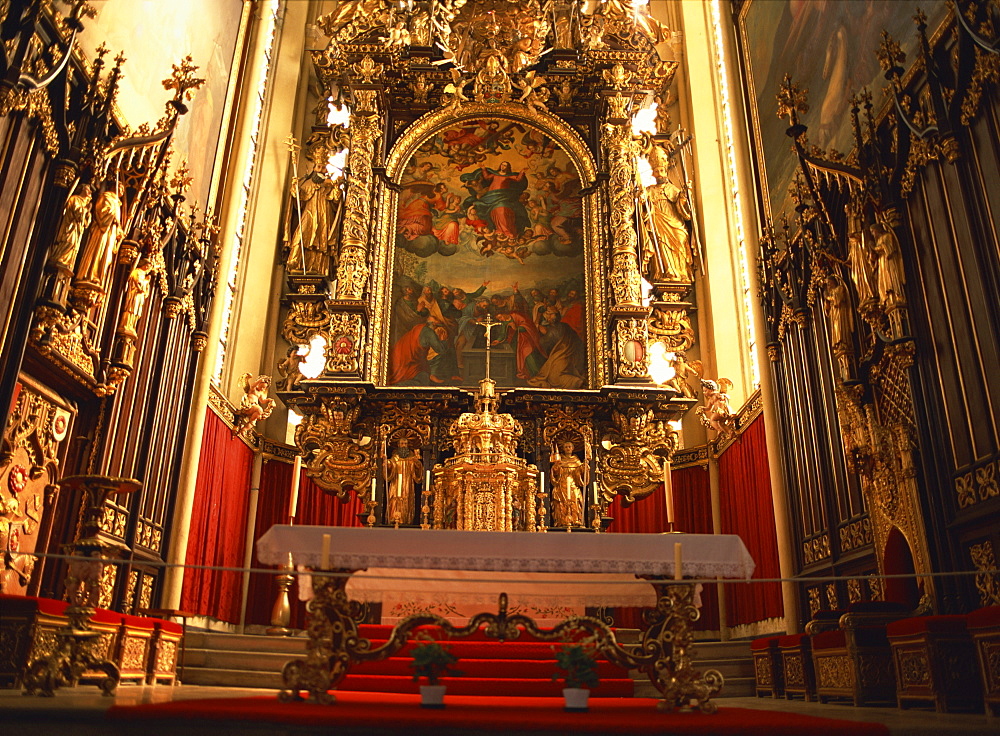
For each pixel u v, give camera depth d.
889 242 7.19
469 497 10.14
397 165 13.20
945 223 6.64
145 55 8.62
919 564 6.65
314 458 10.81
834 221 8.56
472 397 11.05
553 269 12.88
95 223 7.18
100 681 5.05
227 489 11.20
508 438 10.48
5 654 5.26
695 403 11.40
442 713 4.23
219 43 11.02
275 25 14.36
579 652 4.72
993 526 5.95
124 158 7.95
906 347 6.94
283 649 8.64
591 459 10.77
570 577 6.55
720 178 13.55
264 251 13.14
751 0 11.48
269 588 11.70
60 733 3.93
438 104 13.60
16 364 6.28
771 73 10.72
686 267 12.77
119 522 8.20
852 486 8.17
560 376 12.15
